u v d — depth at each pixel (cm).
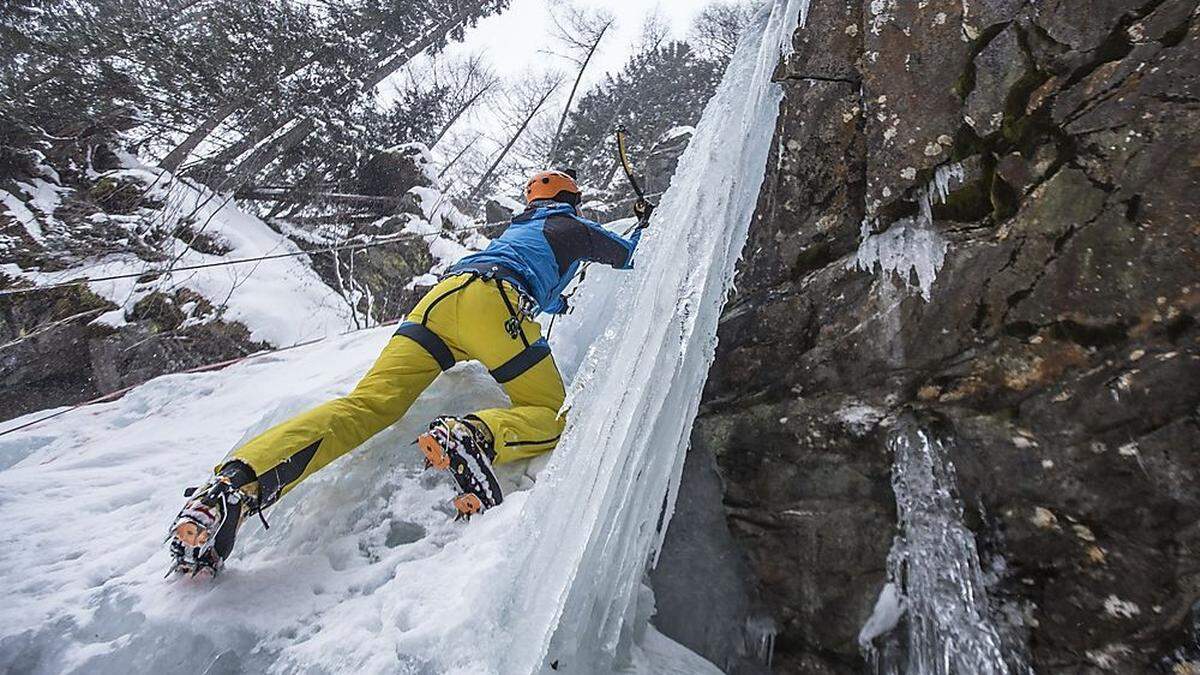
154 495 226
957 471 166
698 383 193
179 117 1295
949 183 179
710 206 201
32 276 868
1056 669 148
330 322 1044
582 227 245
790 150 213
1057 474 153
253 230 1202
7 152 1005
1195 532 137
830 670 177
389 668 144
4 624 165
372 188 1459
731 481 202
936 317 175
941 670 157
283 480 175
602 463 168
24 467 281
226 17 1291
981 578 158
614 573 166
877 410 180
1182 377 141
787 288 207
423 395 231
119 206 1062
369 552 188
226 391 334
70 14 1198
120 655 158
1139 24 154
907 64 190
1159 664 138
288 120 1342
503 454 196
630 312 205
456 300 215
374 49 1650
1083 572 148
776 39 221
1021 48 170
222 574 176
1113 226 151
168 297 908
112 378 823
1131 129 151
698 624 192
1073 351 154
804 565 185
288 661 152
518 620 146
